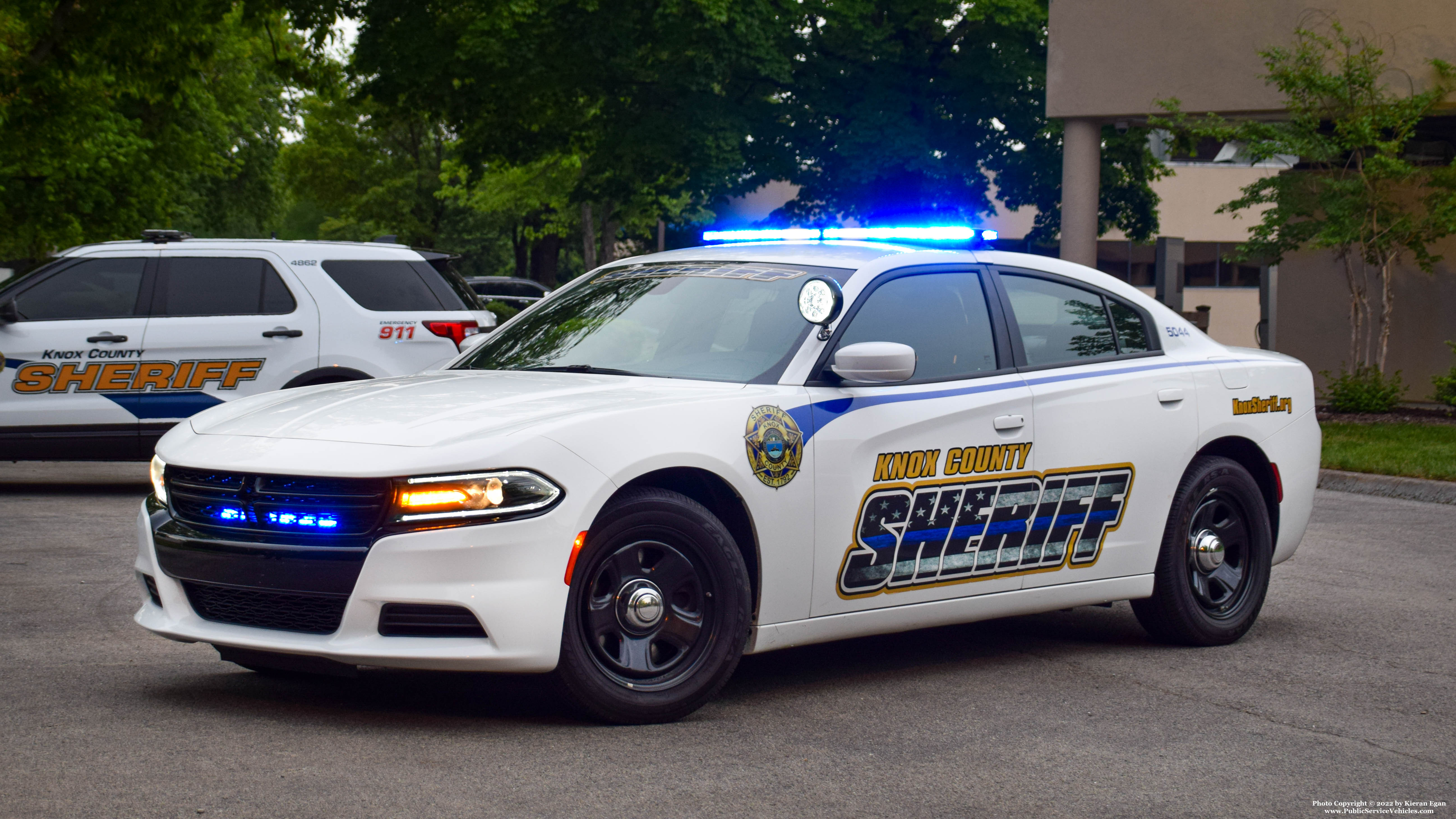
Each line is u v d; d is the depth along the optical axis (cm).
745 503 469
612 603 444
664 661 458
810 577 488
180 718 449
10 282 1053
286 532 425
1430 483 1145
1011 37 2692
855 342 514
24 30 2262
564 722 454
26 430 1037
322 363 1085
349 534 418
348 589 416
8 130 2355
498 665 419
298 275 1094
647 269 586
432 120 2842
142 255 1073
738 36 2520
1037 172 2739
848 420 498
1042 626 654
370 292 1111
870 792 395
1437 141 1958
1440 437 1434
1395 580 787
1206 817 384
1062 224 2088
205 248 1086
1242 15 1752
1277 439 644
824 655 580
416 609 416
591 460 433
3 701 466
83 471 1247
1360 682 552
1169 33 1806
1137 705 506
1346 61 1636
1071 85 1892
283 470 425
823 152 2798
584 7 2519
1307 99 1680
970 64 2709
